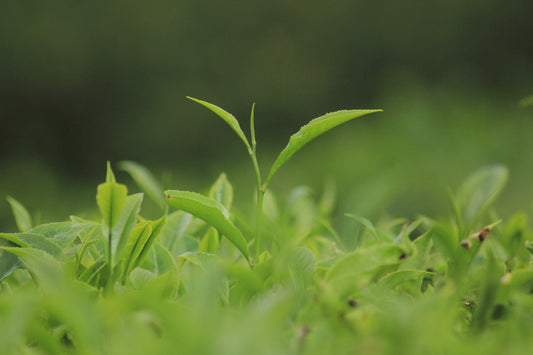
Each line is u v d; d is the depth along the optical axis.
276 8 14.52
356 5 14.52
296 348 0.74
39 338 0.76
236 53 14.39
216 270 0.80
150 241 1.07
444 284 1.11
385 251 0.86
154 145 13.58
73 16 13.70
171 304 0.76
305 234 1.72
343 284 0.85
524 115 6.18
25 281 1.22
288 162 8.12
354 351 0.69
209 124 13.70
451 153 5.57
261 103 14.33
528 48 13.32
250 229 1.67
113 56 13.81
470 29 13.73
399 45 14.40
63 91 13.64
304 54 14.63
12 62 13.38
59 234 1.07
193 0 14.15
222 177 1.45
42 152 13.47
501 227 1.48
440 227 1.12
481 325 0.88
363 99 14.62
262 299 0.89
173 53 14.02
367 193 2.80
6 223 5.73
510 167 5.27
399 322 0.70
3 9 13.29
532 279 0.94
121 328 0.74
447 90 7.82
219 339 0.63
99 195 0.89
